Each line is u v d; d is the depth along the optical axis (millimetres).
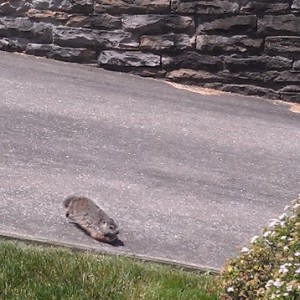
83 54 14484
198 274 7402
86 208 8000
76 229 8078
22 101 11953
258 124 12633
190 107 13031
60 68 14109
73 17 14406
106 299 6531
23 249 7277
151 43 14336
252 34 14148
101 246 7781
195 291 6832
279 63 14180
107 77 14055
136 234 8203
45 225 8062
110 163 10180
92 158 10242
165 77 14438
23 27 14594
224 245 8281
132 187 9492
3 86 12508
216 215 9031
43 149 10289
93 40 14430
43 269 6863
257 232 8703
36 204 8547
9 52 14695
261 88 14312
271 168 10844
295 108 13898
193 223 8711
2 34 14719
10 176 9250
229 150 11297
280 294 5750
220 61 14297
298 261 6031
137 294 6641
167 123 12000
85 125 11391
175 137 11484
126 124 11688
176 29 14281
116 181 9617
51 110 11766
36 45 14586
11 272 6742
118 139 11055
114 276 6855
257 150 11445
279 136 12164
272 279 6059
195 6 14141
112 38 14398
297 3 13945
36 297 6445
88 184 9375
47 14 14469
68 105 12094
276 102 14125
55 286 6586
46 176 9422
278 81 14242
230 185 10039
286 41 14086
